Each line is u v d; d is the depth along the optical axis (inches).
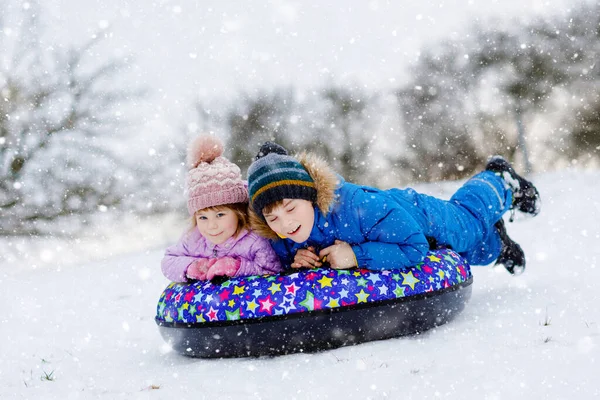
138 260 418.0
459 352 114.0
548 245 264.1
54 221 569.6
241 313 128.7
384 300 130.3
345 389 98.5
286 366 119.3
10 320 223.6
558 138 959.0
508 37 946.7
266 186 127.0
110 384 119.3
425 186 821.2
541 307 148.3
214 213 135.9
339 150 845.8
